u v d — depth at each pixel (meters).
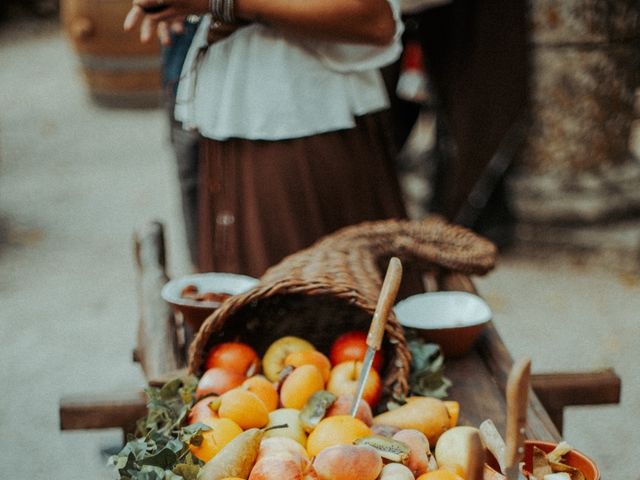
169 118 2.77
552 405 1.68
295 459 1.11
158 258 2.18
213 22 1.78
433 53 3.34
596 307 3.59
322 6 1.67
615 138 4.01
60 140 6.24
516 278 3.86
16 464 2.64
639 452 2.63
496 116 3.34
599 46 3.81
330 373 1.41
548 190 3.99
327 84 1.85
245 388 1.31
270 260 1.93
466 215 3.92
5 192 5.26
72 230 4.66
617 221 4.00
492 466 1.16
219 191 1.96
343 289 1.36
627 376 3.07
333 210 1.93
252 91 1.84
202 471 1.11
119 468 1.14
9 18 10.05
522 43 3.28
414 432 1.21
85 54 6.75
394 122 3.63
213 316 1.38
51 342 3.44
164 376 1.57
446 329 1.60
